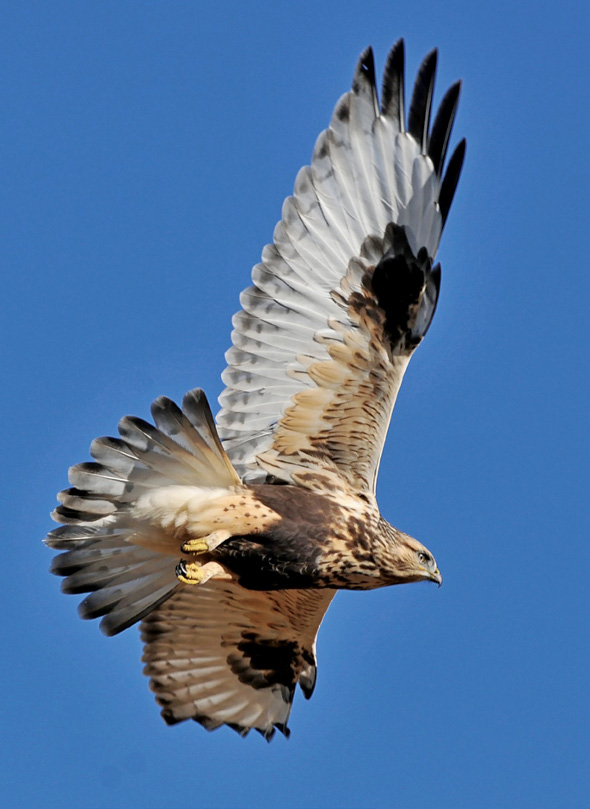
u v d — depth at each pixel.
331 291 14.06
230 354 13.88
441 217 14.61
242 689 15.70
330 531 13.62
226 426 13.88
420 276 14.34
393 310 14.16
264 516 13.27
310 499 13.70
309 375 13.93
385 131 14.57
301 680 15.66
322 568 13.67
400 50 14.53
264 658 15.62
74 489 12.89
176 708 15.60
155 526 13.15
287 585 13.77
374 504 14.06
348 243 14.23
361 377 13.96
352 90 14.52
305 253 14.12
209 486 13.15
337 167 14.38
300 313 13.98
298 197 14.22
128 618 14.24
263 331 13.95
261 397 13.94
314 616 15.21
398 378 14.03
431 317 14.34
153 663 15.58
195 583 13.19
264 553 13.41
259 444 13.99
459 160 14.72
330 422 13.98
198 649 15.58
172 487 13.03
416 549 14.25
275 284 13.98
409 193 14.53
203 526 13.11
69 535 13.37
